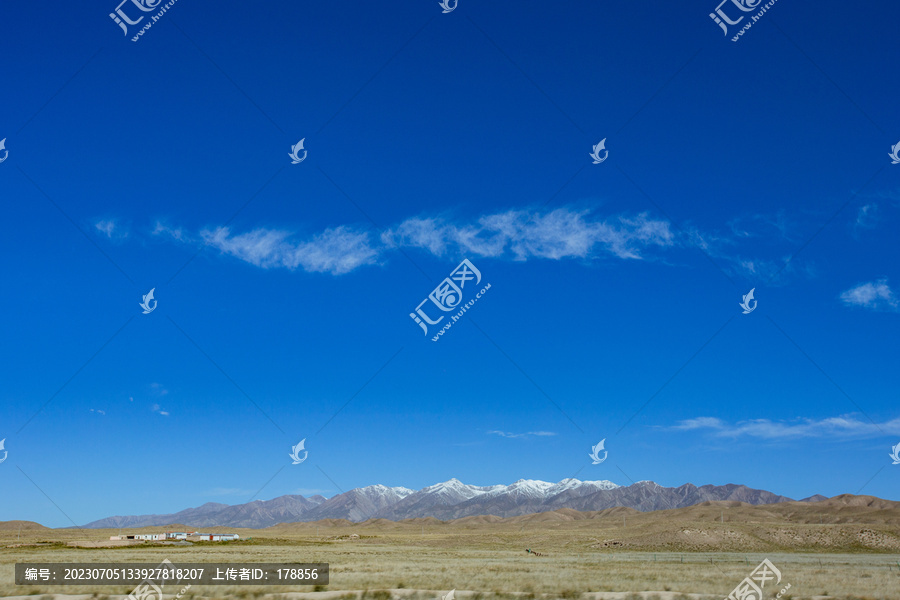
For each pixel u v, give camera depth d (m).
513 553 115.44
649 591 46.88
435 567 69.62
